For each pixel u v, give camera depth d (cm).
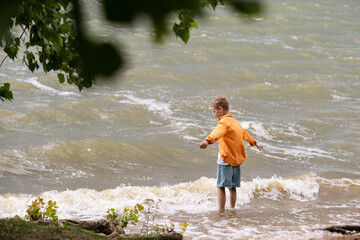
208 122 4759
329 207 2509
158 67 6950
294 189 2812
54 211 1795
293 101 5762
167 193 2648
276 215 2336
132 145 3750
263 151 3856
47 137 4028
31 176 3144
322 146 4069
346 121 4878
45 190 2925
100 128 4394
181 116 4906
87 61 219
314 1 14700
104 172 3312
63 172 3253
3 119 4341
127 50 222
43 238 1410
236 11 215
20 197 2531
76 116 4628
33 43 1145
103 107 4928
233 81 6875
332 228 2022
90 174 3262
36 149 3528
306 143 4156
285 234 1956
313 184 2925
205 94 5909
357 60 8531
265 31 10656
